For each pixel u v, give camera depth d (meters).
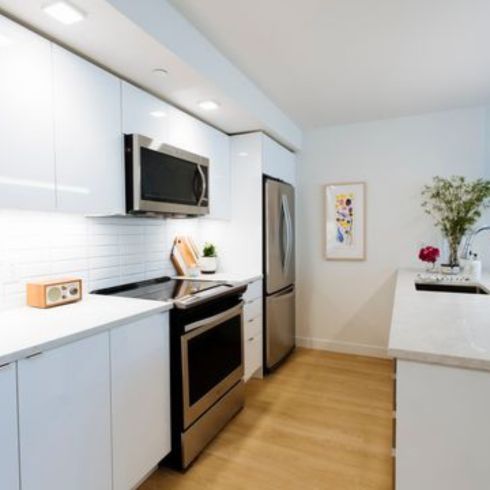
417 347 1.12
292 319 3.68
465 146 3.29
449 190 3.28
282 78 2.57
